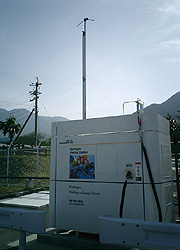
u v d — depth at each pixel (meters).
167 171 4.83
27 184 13.15
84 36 11.95
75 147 5.11
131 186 4.42
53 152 5.37
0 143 46.28
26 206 9.10
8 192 12.45
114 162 4.64
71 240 4.60
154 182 4.30
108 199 4.61
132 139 4.55
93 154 4.88
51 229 5.86
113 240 3.19
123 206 4.43
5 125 45.38
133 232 3.06
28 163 19.16
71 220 4.91
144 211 4.27
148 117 4.48
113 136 4.73
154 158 4.38
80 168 4.98
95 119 4.97
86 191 4.84
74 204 4.93
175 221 5.45
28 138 57.00
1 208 4.07
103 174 4.71
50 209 5.19
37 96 37.75
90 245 4.39
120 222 3.16
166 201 4.55
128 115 4.65
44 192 12.42
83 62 11.71
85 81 11.57
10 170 17.88
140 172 4.38
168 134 5.21
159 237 2.94
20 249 3.86
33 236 5.43
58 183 5.18
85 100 11.38
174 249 2.82
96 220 4.66
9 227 3.95
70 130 5.23
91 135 4.96
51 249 4.50
